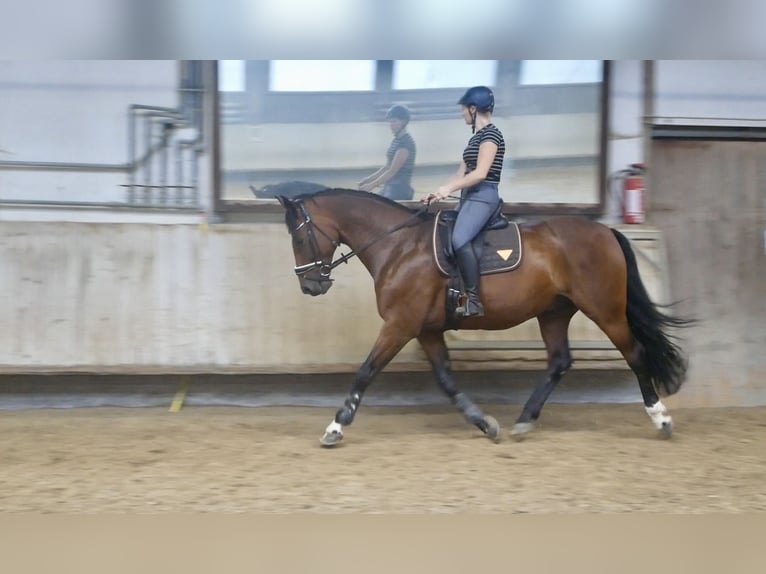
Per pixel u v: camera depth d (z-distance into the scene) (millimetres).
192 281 6086
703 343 6469
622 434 5449
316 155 6328
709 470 4613
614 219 6496
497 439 5168
